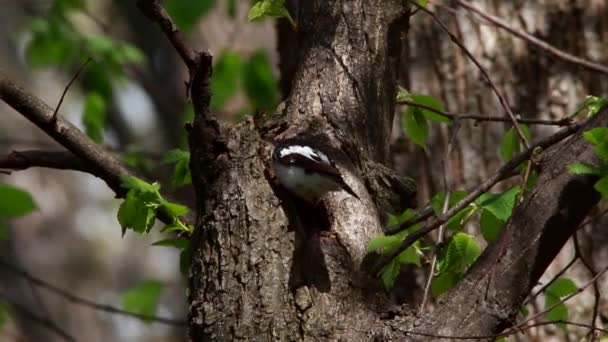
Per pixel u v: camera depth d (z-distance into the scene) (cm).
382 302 613
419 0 772
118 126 1859
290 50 862
